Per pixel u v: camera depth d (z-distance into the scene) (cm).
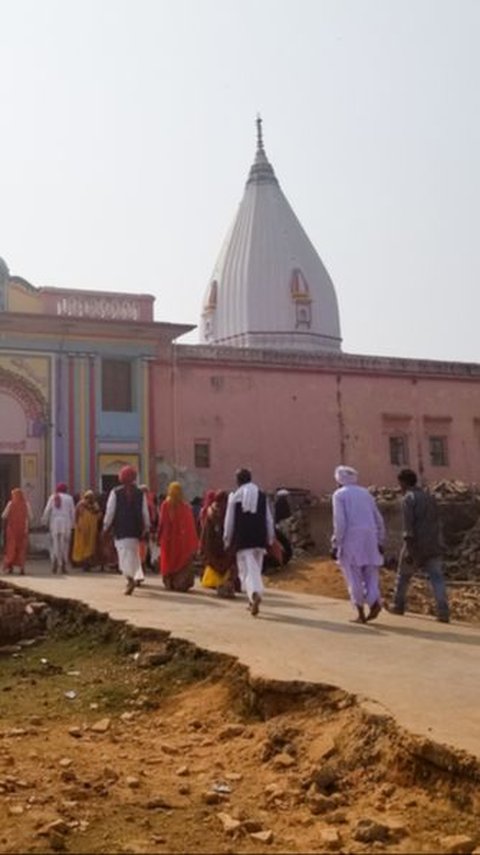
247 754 572
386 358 2716
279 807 479
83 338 2303
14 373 2220
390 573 1677
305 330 3906
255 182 4188
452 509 1981
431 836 429
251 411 2512
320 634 863
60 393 2270
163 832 439
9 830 438
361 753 530
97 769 541
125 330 2322
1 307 2212
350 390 2656
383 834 428
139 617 945
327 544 1912
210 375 2475
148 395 2366
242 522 1014
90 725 654
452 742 489
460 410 2805
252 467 2491
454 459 2775
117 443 2316
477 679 652
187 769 542
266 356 2545
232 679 702
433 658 739
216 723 648
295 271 3941
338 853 412
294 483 2538
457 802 461
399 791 487
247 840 429
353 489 991
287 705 631
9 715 685
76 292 2303
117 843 425
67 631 1003
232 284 4019
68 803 475
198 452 2436
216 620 941
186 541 1255
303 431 2572
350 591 977
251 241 4016
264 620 954
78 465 2264
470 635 875
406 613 1081
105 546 1680
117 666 822
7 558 1595
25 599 1112
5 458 2233
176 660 789
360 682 638
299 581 1559
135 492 1212
